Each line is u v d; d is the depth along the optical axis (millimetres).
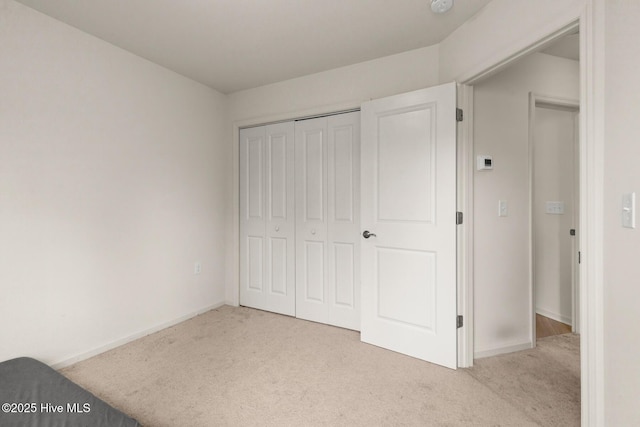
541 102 2361
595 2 1196
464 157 2055
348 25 2039
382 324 2328
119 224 2336
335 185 2742
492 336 2217
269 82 2984
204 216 3074
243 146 3256
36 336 1893
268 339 2473
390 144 2268
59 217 1993
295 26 2051
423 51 2324
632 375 1087
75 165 2070
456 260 2041
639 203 1053
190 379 1891
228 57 2480
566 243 2828
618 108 1122
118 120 2320
